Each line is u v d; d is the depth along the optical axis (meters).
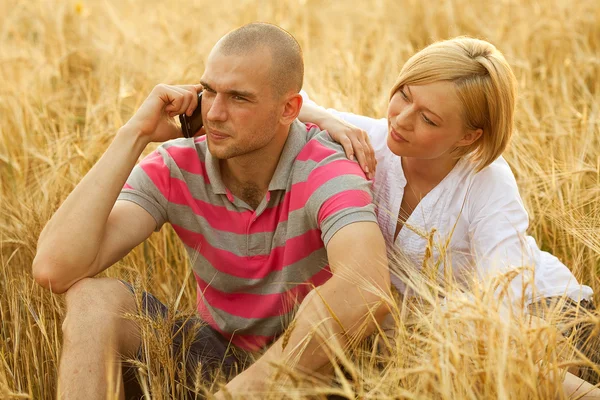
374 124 2.59
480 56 2.25
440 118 2.22
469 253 2.43
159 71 4.75
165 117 2.39
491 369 1.76
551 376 1.98
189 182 2.34
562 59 4.79
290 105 2.21
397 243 2.45
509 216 2.34
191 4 6.38
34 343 2.47
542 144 3.49
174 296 2.83
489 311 1.79
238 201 2.30
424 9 5.91
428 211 2.40
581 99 4.16
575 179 3.12
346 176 2.19
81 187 2.24
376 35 5.51
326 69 4.42
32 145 3.79
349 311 2.05
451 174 2.39
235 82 2.10
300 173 2.25
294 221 2.25
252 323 2.36
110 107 3.88
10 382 2.34
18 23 6.18
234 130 2.16
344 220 2.12
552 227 3.05
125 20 5.90
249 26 2.16
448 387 1.72
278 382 1.88
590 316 1.95
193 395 2.36
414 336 1.86
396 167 2.45
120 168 2.27
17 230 3.06
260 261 2.31
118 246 2.27
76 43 5.50
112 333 2.13
